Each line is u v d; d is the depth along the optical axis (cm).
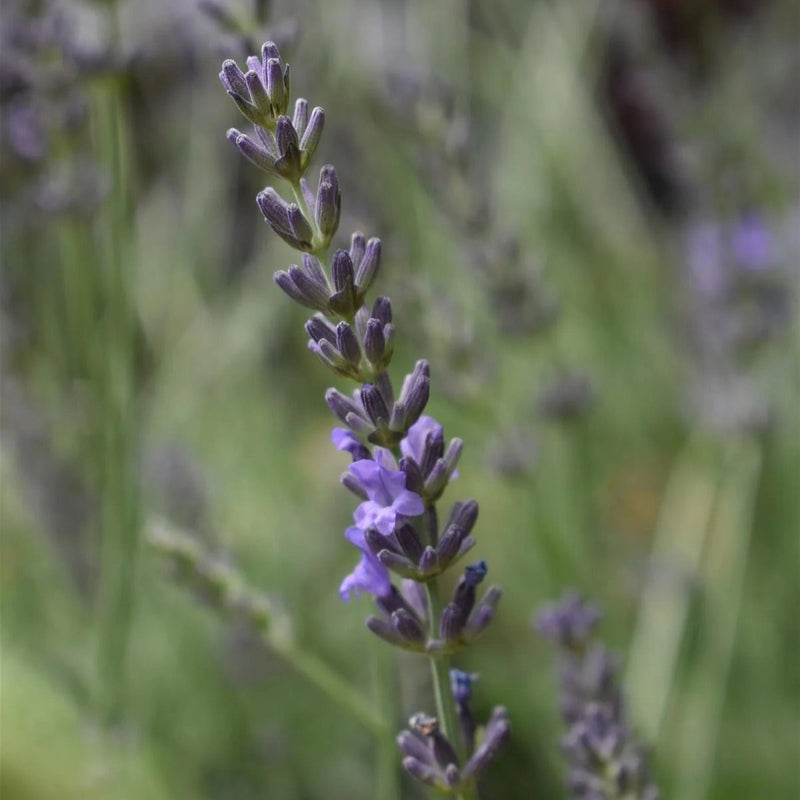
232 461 82
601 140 96
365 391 38
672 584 67
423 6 92
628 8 91
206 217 92
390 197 83
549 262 90
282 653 47
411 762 39
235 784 64
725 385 68
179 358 85
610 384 88
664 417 88
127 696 58
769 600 70
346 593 39
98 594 62
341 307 38
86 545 64
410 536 38
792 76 89
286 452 85
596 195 96
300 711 68
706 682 64
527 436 61
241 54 47
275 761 64
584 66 100
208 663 68
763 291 69
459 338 57
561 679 46
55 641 66
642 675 63
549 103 94
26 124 54
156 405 77
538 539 62
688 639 67
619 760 44
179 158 89
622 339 92
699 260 72
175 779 61
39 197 55
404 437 38
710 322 69
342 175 69
